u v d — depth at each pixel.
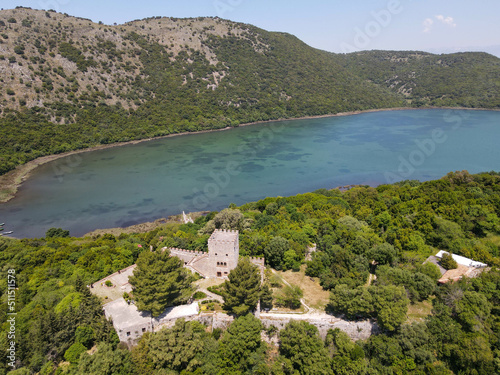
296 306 78.69
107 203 170.25
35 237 138.88
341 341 67.69
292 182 194.12
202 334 68.00
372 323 72.75
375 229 114.69
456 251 99.25
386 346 67.88
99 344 61.69
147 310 68.94
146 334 65.00
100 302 70.75
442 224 106.31
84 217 155.88
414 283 81.25
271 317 74.38
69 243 116.75
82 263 90.62
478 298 74.62
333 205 133.12
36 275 85.44
